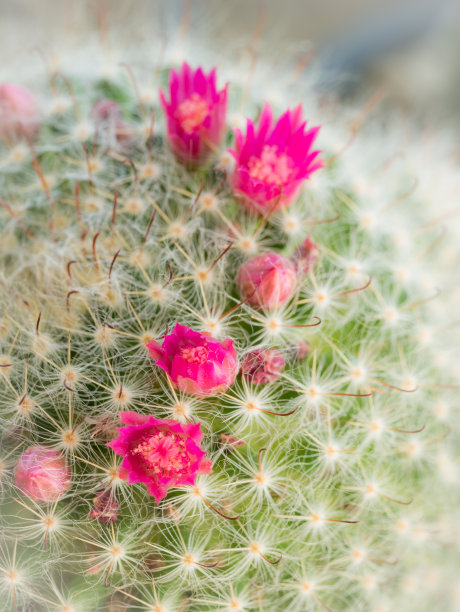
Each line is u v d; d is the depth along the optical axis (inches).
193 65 9.2
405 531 8.1
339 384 8.0
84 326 7.9
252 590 7.7
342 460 7.9
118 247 8.0
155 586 7.6
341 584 8.0
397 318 8.3
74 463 7.6
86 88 8.9
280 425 7.8
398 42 13.1
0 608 7.7
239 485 7.7
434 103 13.0
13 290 8.0
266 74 9.6
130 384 7.7
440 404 8.4
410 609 8.4
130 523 7.6
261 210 8.1
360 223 8.5
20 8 11.9
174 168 8.4
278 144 8.0
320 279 8.1
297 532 7.8
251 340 7.9
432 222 9.1
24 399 7.7
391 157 9.5
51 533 7.6
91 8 11.0
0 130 8.6
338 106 10.5
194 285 8.0
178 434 7.3
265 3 12.6
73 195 8.3
